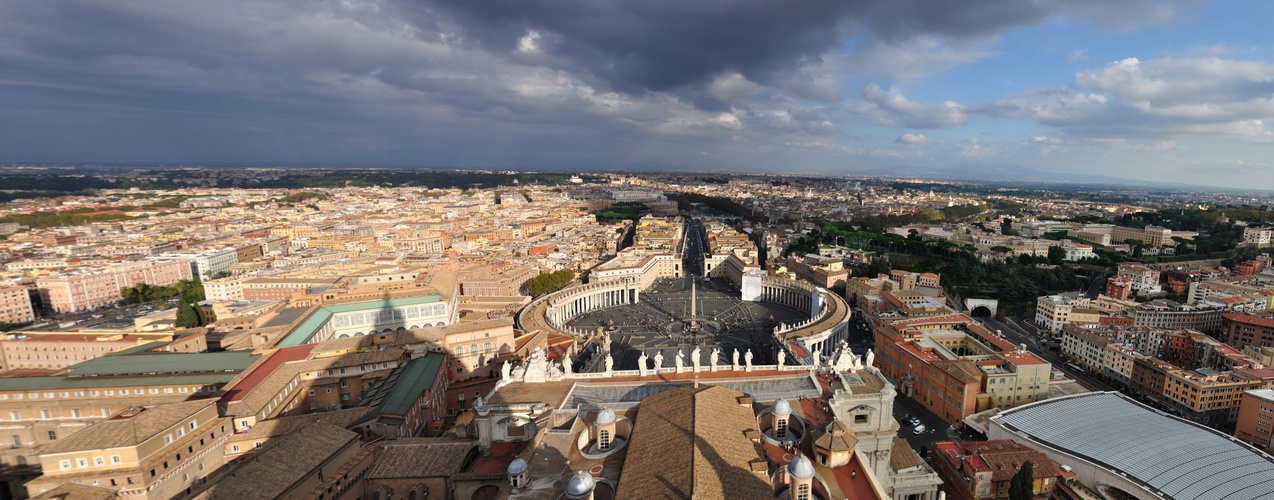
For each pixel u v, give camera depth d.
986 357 191.50
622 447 92.06
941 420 180.88
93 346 193.75
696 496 64.56
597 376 120.62
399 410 126.00
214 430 114.75
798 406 102.06
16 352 195.12
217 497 84.00
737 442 81.44
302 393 149.25
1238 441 148.62
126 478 95.69
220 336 192.75
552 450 91.19
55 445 95.38
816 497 77.69
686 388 100.19
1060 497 131.38
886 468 101.06
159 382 139.50
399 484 103.44
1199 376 182.25
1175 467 135.00
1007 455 134.00
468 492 95.25
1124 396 178.00
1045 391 179.50
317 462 94.50
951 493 136.12
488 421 103.50
